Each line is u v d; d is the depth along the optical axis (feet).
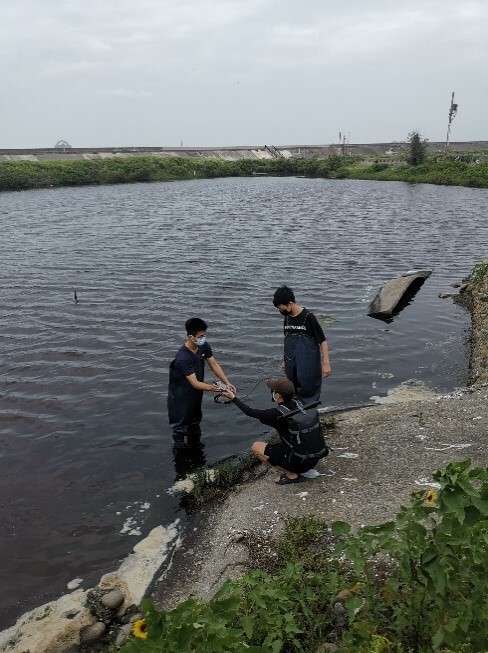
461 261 65.41
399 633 10.93
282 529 17.39
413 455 21.16
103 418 26.86
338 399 29.17
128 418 26.84
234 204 129.80
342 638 11.28
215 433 25.40
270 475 20.95
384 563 14.46
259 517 18.24
